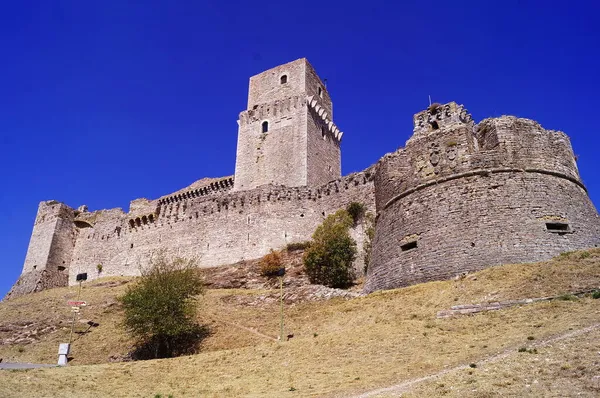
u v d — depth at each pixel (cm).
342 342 2041
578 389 1050
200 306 3516
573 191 2820
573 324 1559
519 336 1591
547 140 2939
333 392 1426
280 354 2102
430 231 2797
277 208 4712
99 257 6056
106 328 3484
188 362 2233
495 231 2581
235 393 1622
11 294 5984
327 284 3775
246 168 6025
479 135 3083
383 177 3400
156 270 3397
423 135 3259
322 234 4106
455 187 2848
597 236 2672
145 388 1839
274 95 6481
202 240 5031
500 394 1103
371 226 4047
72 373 2073
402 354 1725
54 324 3619
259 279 4197
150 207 5797
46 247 6262
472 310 1991
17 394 1636
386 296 2628
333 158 6316
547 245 2497
